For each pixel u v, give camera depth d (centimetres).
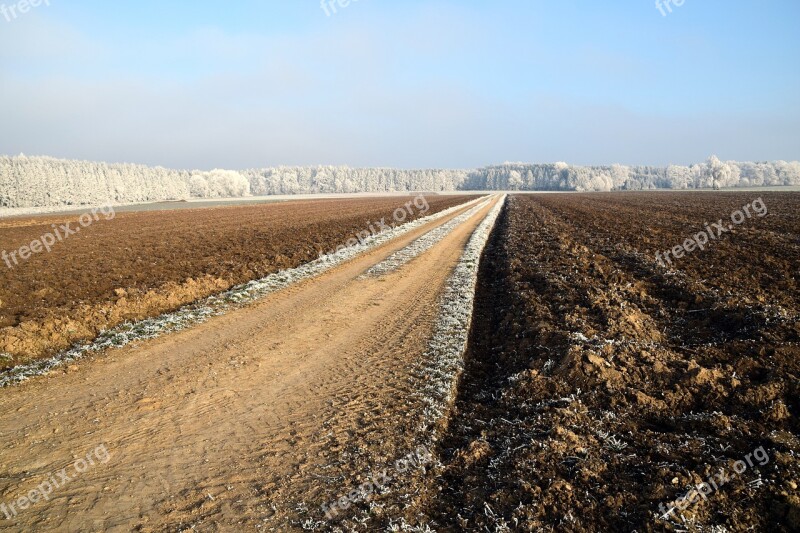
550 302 1335
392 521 527
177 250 2573
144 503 563
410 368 966
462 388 906
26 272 1997
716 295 1260
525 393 818
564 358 880
